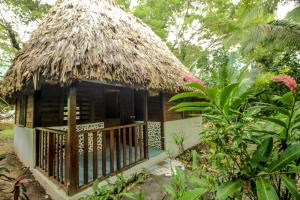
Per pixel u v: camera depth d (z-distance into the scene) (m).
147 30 6.14
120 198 2.74
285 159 0.91
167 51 6.37
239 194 1.09
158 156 4.78
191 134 7.10
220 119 1.11
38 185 3.54
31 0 8.41
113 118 6.04
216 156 1.21
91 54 2.78
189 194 1.02
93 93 5.22
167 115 5.71
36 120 3.96
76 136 2.83
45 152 3.58
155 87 3.52
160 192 3.09
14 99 5.35
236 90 1.12
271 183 0.98
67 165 2.84
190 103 1.08
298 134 1.05
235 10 10.69
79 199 2.66
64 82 2.45
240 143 1.06
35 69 2.65
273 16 8.26
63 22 3.62
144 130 4.36
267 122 1.23
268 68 7.14
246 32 6.77
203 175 1.31
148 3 11.76
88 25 3.38
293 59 7.18
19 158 5.21
